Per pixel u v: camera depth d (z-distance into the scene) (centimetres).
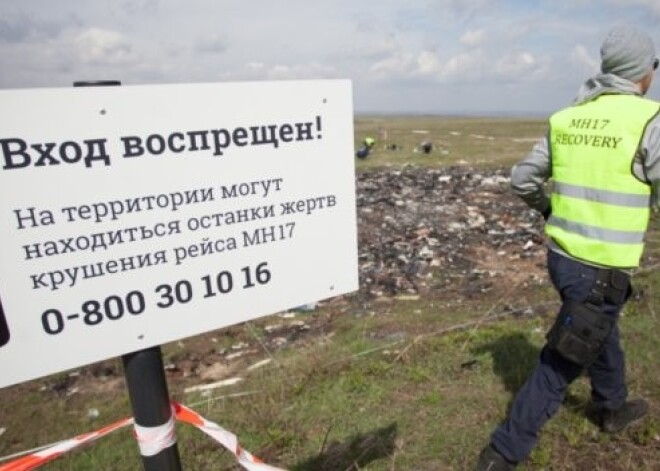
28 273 151
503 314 605
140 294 171
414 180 1688
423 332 564
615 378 324
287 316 723
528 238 991
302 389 441
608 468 313
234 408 425
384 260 918
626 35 275
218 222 179
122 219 161
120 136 155
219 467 345
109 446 410
